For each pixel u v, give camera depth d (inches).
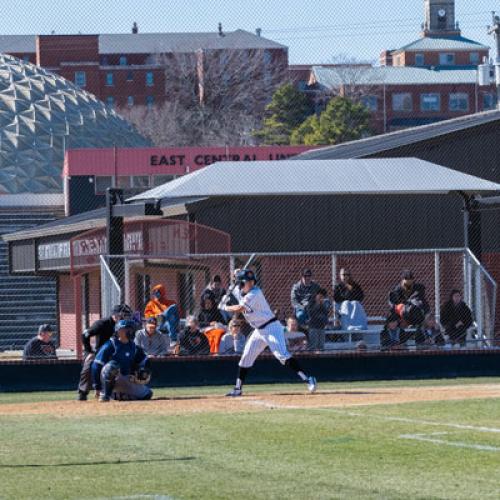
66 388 2156.7
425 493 911.7
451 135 3029.0
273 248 2822.3
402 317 2292.1
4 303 4825.3
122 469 1048.8
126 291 2218.3
